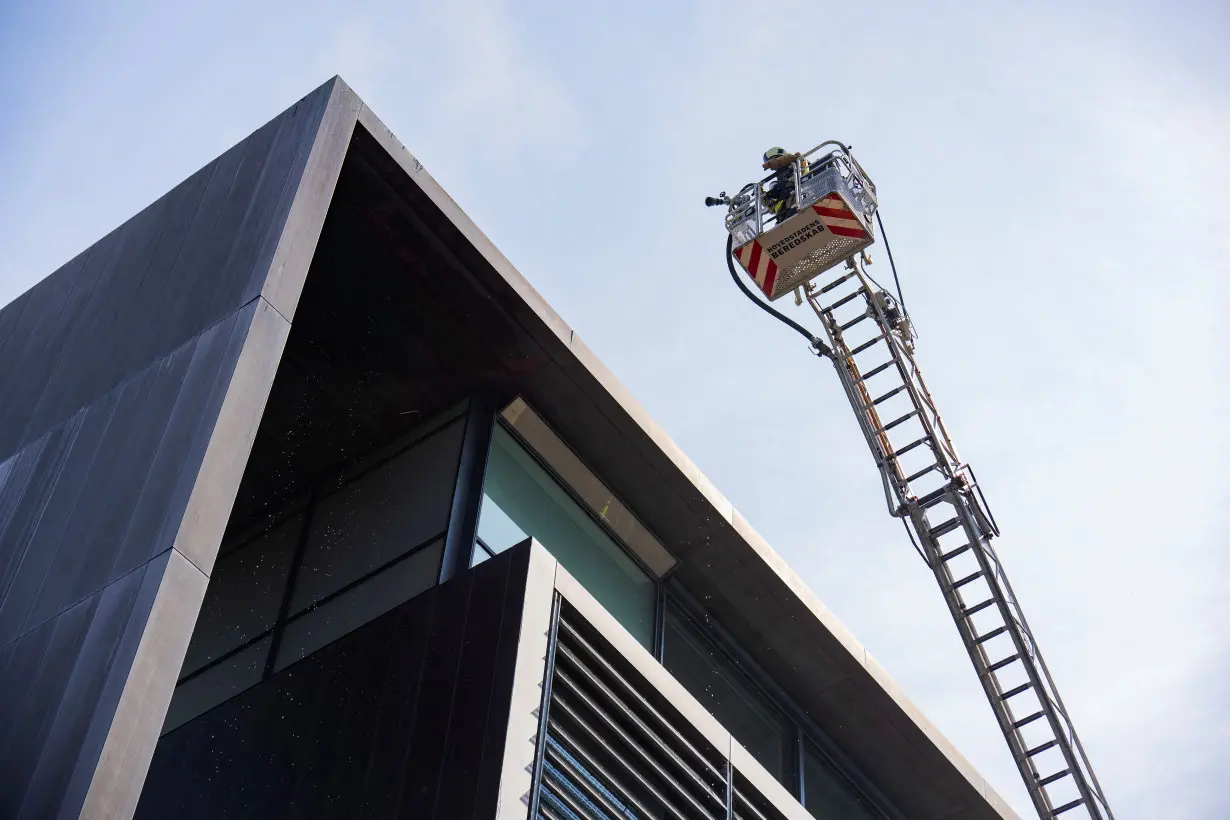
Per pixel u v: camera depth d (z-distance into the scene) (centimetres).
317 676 1380
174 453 1048
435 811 1135
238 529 1658
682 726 1391
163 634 929
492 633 1246
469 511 1427
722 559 1644
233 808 1331
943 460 1847
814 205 1595
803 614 1670
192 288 1234
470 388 1541
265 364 1100
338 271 1426
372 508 1524
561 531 1539
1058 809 1742
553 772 1180
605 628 1338
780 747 1709
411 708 1248
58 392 1287
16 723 944
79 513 1091
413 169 1365
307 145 1278
